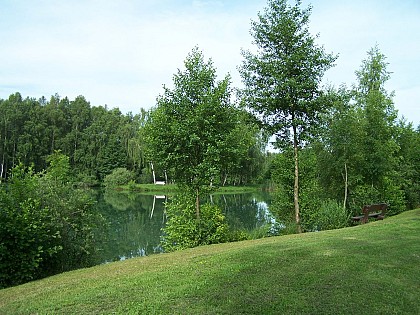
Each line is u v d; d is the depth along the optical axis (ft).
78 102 281.54
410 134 82.94
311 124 46.21
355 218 49.78
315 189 58.39
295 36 43.98
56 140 243.19
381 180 66.90
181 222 42.65
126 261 30.37
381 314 15.60
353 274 20.27
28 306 17.97
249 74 45.60
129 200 147.64
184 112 41.32
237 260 24.56
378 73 79.66
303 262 22.89
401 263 22.41
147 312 16.06
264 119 46.68
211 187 44.55
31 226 27.99
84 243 35.58
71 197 36.29
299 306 16.24
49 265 30.99
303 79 44.09
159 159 41.32
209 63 43.27
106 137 258.57
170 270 23.52
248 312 15.79
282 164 57.52
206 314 15.66
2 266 26.02
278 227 54.39
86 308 16.96
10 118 218.79
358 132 62.23
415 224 37.88
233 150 41.47
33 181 32.45
